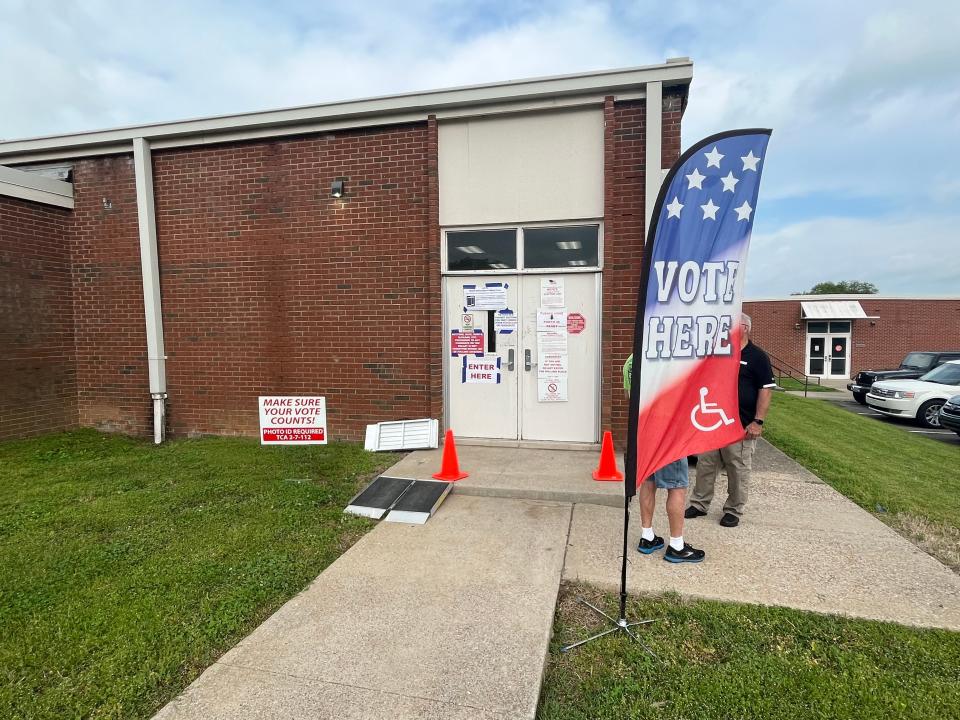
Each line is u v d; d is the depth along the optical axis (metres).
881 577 3.43
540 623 2.96
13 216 6.96
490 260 6.66
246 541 4.02
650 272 2.94
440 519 4.50
